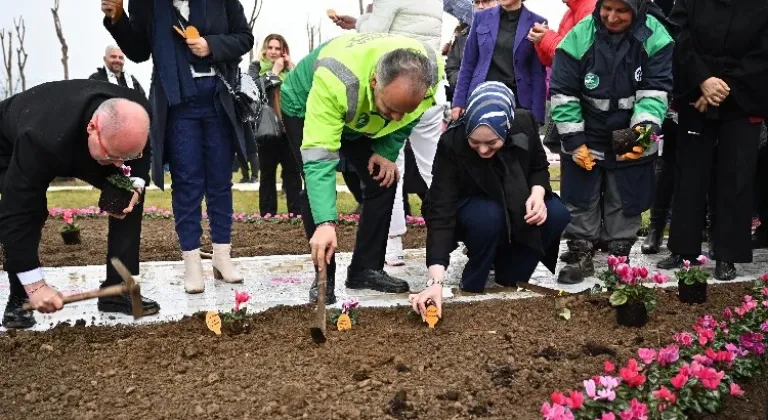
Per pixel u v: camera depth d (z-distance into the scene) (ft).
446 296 16.44
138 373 11.96
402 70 12.01
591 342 13.10
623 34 17.58
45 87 13.08
